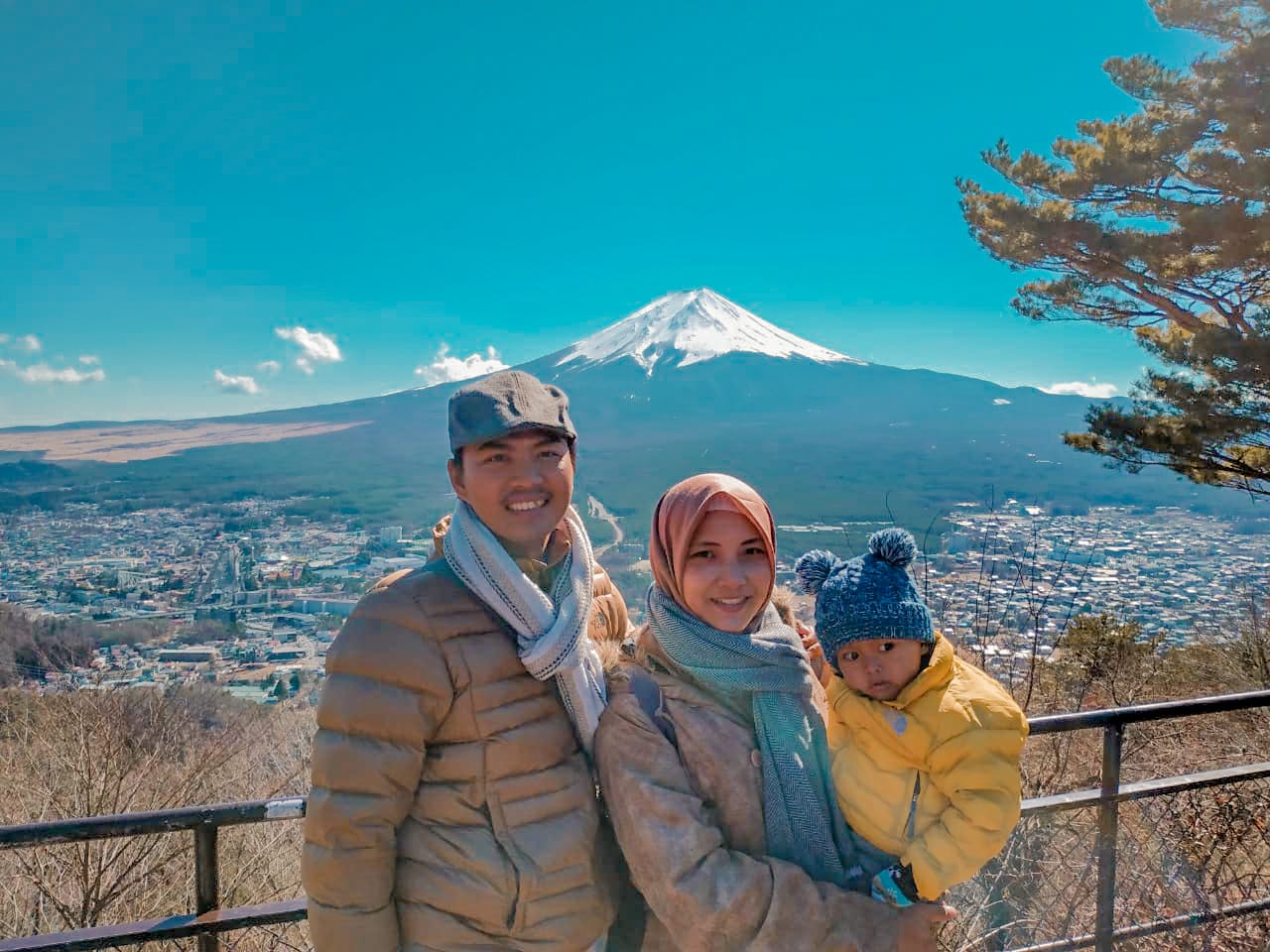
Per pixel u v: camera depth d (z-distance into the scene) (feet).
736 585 5.06
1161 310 32.04
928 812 5.01
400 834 4.78
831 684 5.62
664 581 5.30
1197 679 19.40
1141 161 28.17
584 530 5.43
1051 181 30.55
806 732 5.16
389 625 4.65
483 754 4.72
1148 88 28.48
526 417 4.79
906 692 5.13
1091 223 29.78
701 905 4.55
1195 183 29.12
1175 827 9.72
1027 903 9.04
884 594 5.10
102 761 12.01
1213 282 29.45
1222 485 30.66
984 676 5.30
